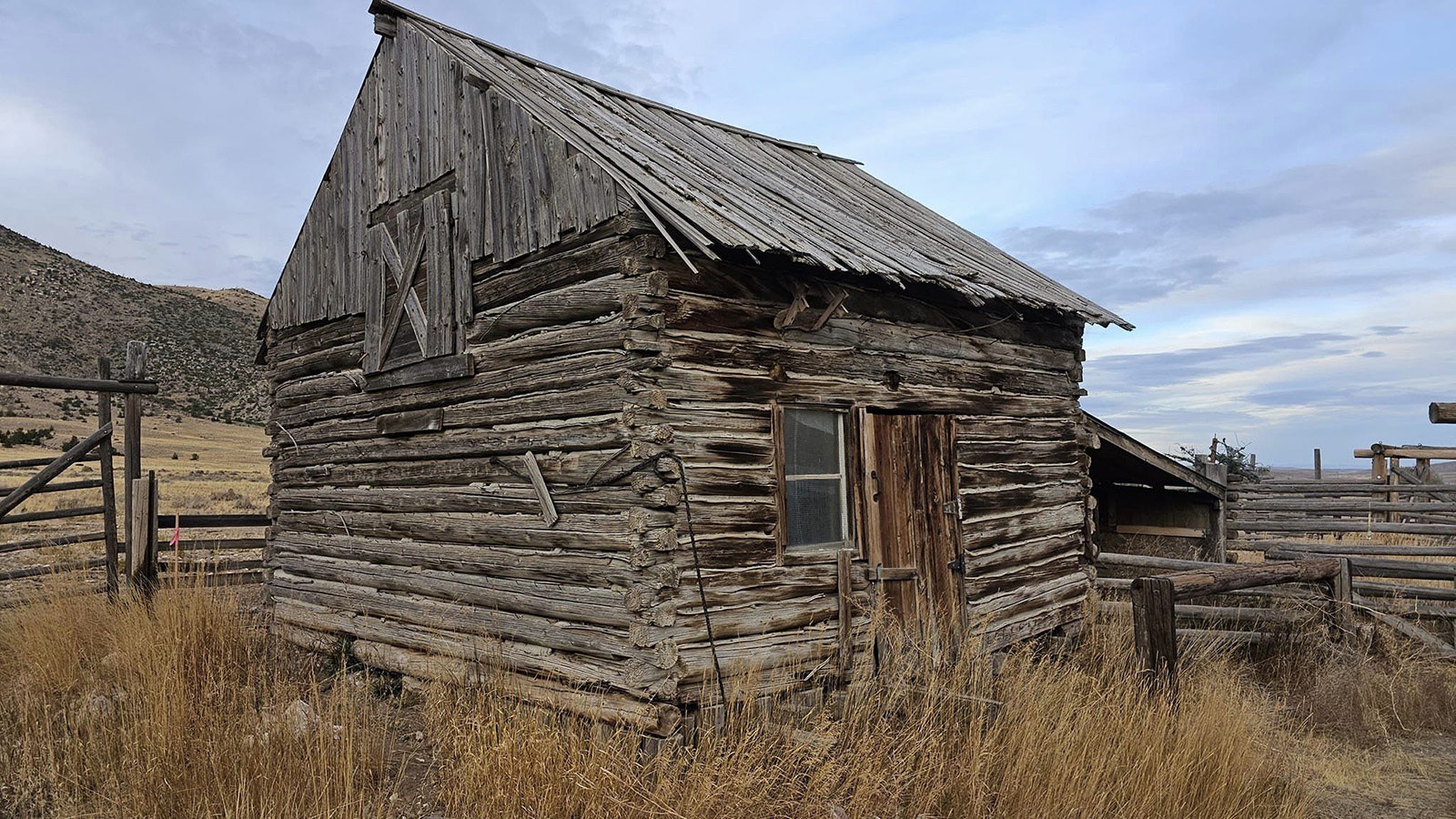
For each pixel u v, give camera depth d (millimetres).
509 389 7508
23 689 7453
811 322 7461
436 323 8312
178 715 5941
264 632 9484
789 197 9039
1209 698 6832
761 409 7184
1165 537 13070
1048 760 6027
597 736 5840
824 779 5570
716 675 6609
